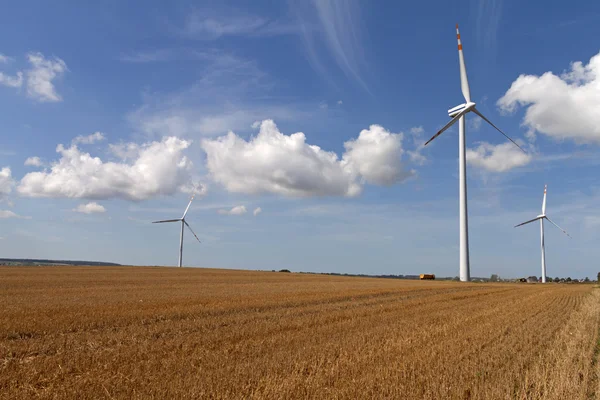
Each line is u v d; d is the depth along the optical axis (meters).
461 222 76.44
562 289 66.06
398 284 65.31
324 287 51.25
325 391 10.16
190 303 29.09
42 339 16.52
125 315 22.61
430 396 10.03
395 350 14.84
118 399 9.48
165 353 14.10
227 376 11.13
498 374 12.14
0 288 39.25
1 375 11.42
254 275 82.88
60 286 42.94
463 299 38.56
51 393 9.96
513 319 24.09
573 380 11.67
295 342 16.08
